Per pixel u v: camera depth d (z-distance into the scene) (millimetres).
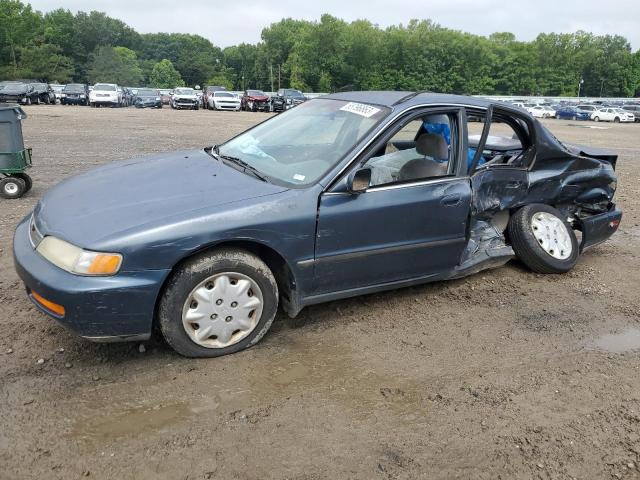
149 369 3203
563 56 101625
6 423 2676
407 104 3912
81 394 2939
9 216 6230
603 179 5207
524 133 4734
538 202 4949
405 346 3648
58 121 20703
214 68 135375
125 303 2963
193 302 3199
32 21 83812
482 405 3049
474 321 4066
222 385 3092
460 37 89875
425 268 4062
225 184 3529
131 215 3133
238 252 3271
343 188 3531
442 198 3947
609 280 5047
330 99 4512
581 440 2807
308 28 88188
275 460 2537
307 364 3361
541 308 4352
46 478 2361
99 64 101062
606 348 3785
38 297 3025
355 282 3758
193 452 2559
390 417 2900
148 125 20469
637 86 109875
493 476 2529
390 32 87625
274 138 4223
